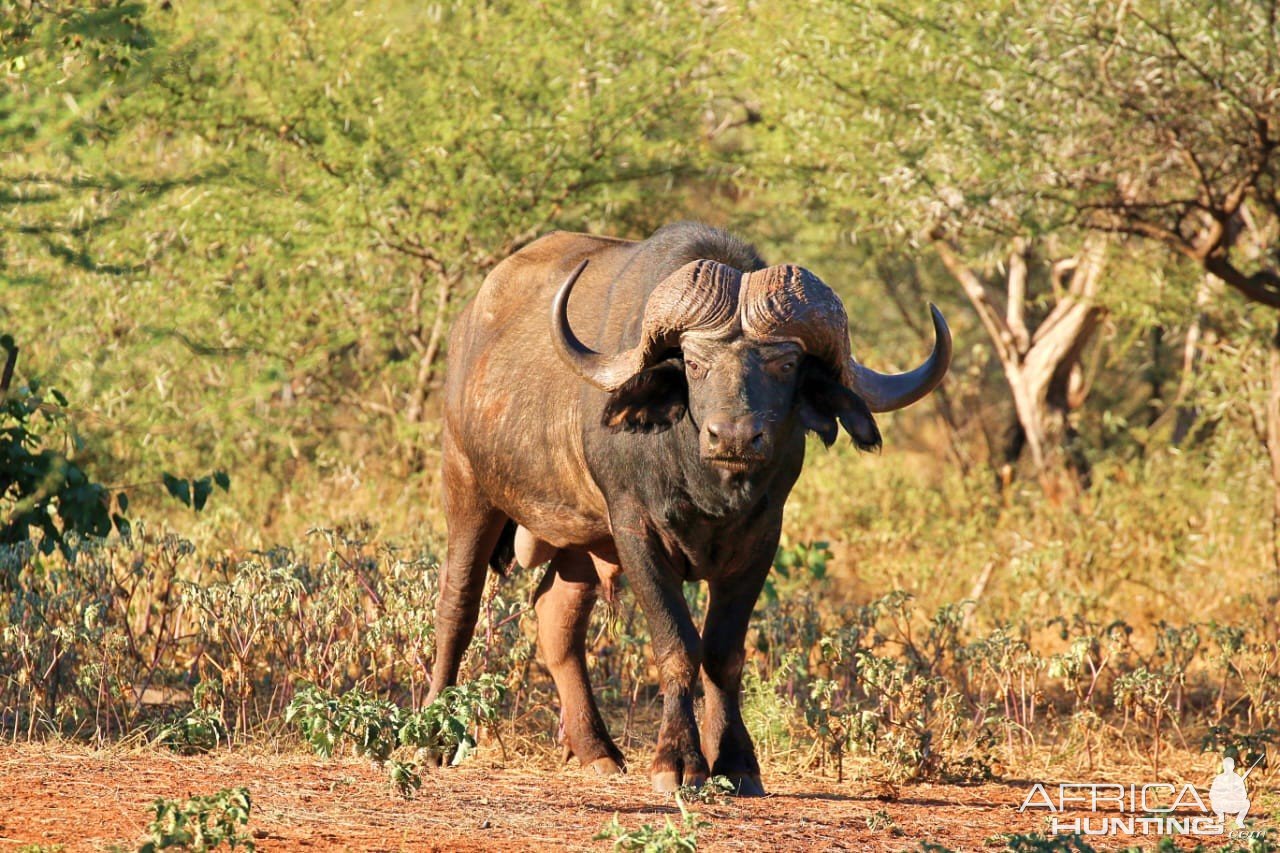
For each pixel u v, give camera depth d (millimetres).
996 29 43625
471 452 26500
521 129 49594
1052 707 31766
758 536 22250
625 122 51750
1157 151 43562
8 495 28438
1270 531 52469
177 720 24828
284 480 51312
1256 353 56438
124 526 28469
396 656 29094
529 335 25922
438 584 28969
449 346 28938
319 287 49531
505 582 31062
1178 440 74812
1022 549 47938
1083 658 28016
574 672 26469
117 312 37344
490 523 27297
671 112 54156
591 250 26750
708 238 23406
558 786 23375
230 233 45594
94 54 27062
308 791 21062
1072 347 63812
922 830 20250
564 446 24359
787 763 26453
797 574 41938
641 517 22281
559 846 18016
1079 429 82125
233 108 46312
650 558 22297
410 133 48938
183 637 29266
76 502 27531
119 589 29641
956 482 61188
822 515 58031
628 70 51500
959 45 44594
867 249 67562
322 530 30594
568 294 21906
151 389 33031
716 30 51562
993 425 86750
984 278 79125
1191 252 44531
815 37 48000
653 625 22312
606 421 21188
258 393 27703
